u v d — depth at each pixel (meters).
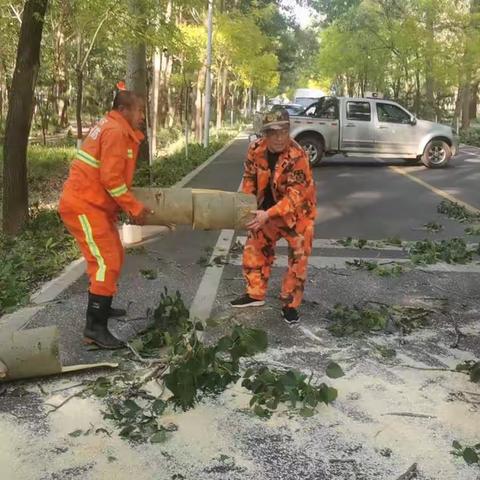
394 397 3.75
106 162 4.03
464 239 8.30
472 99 41.34
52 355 3.80
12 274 5.83
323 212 10.23
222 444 3.26
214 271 6.38
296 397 3.59
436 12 26.86
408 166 18.16
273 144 4.58
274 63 33.94
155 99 22.62
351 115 17.69
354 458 3.14
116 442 3.26
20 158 8.15
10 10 15.23
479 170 17.00
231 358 4.00
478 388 3.88
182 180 13.73
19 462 3.09
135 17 11.13
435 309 5.35
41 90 28.52
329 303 5.46
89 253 4.29
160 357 4.23
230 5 31.73
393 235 8.50
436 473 3.03
